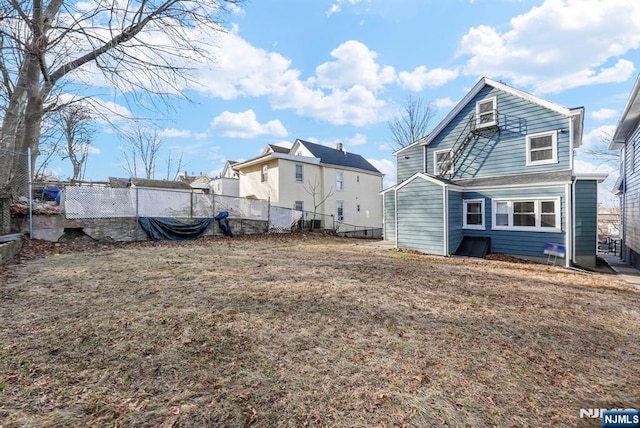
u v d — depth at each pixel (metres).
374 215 25.12
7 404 2.08
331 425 2.06
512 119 11.72
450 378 2.70
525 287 6.06
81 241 10.05
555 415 2.27
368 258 9.18
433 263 8.71
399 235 12.07
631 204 10.07
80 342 3.00
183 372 2.59
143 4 5.77
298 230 18.83
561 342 3.53
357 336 3.45
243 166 21.23
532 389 2.59
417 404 2.32
